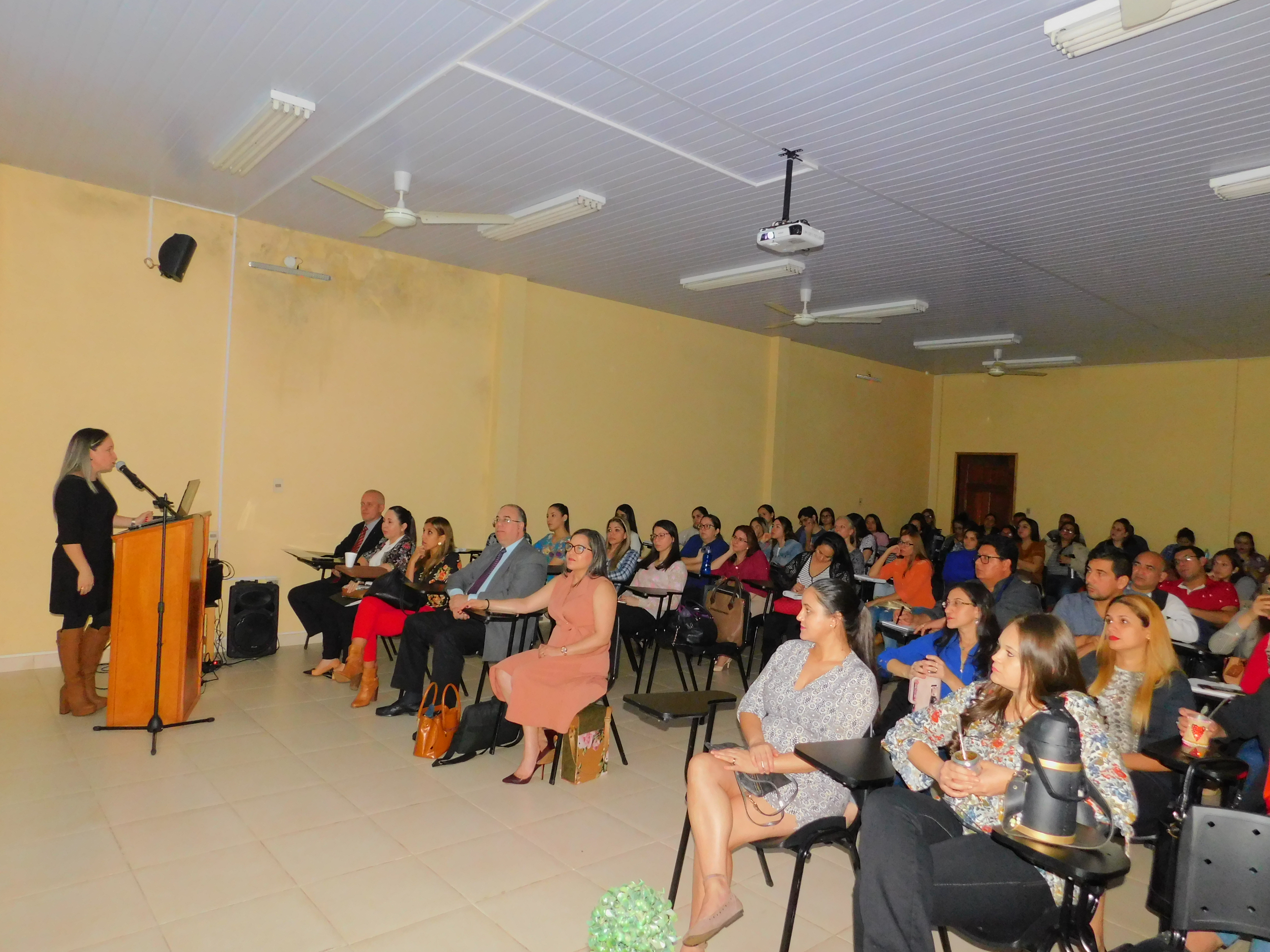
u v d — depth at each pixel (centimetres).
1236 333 781
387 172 465
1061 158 400
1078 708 188
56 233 496
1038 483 1081
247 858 274
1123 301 680
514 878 270
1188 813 163
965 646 299
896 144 393
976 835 198
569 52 323
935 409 1184
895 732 218
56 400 499
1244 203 446
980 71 321
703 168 436
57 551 402
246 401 570
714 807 222
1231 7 269
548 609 398
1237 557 632
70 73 362
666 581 541
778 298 738
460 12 299
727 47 313
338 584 537
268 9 304
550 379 736
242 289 564
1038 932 186
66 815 297
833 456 1030
